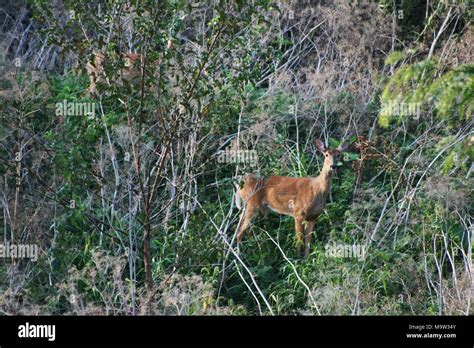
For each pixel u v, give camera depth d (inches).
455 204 810.8
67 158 671.1
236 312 721.0
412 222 820.0
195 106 724.7
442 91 572.1
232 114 766.5
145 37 655.8
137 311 686.5
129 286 714.8
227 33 668.1
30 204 758.5
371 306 733.3
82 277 703.1
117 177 741.3
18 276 700.0
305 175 914.1
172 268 749.3
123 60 658.8
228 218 850.8
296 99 967.6
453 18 1067.9
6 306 671.1
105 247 781.3
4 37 1109.7
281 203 852.0
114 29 665.6
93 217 743.7
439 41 1054.4
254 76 690.8
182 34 890.1
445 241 767.1
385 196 880.3
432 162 824.9
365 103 967.0
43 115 860.0
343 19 1019.9
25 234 755.4
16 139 749.9
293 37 1040.8
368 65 999.0
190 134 731.4
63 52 665.6
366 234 799.1
